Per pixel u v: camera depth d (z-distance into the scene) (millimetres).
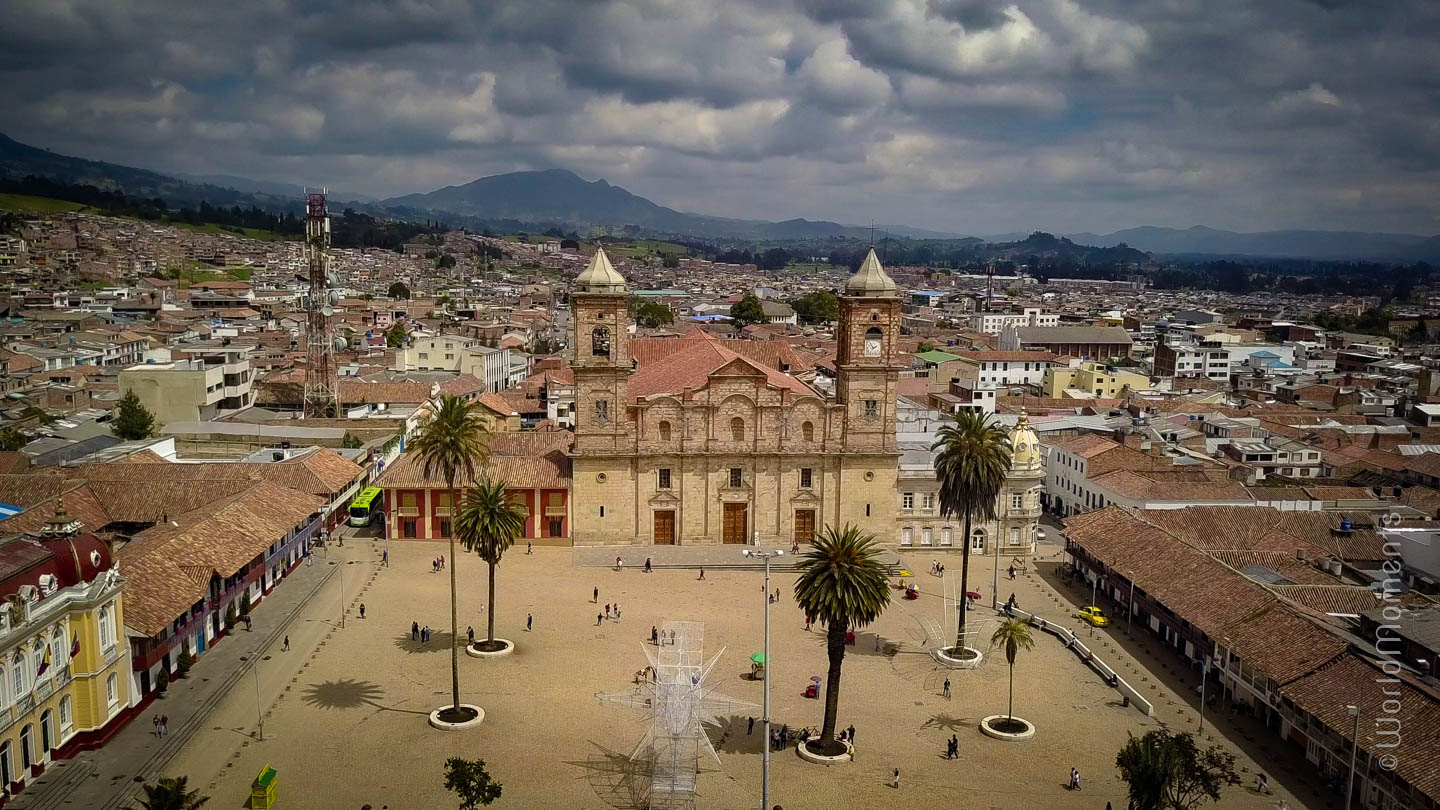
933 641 105938
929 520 139000
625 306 131250
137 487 121062
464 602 113812
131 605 84188
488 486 100938
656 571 126812
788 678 95812
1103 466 153500
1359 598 100312
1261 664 85750
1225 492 141500
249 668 93500
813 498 137250
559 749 80438
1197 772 68375
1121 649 104625
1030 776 77875
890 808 72688
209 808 69438
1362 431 189500
